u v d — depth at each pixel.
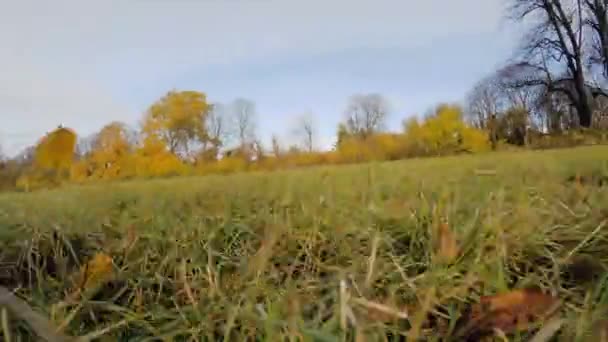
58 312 0.43
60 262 0.59
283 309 0.40
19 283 0.56
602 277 0.42
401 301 0.44
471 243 0.51
